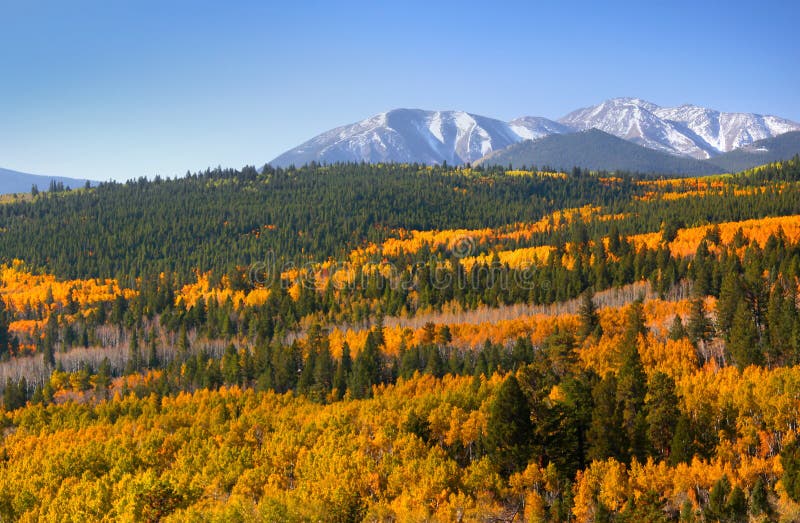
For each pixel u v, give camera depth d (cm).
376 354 18362
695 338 15800
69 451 12350
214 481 10400
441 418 11275
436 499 8756
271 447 11469
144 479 10200
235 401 16775
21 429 15912
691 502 8362
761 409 10438
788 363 13738
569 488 8525
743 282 16525
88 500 10100
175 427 14888
